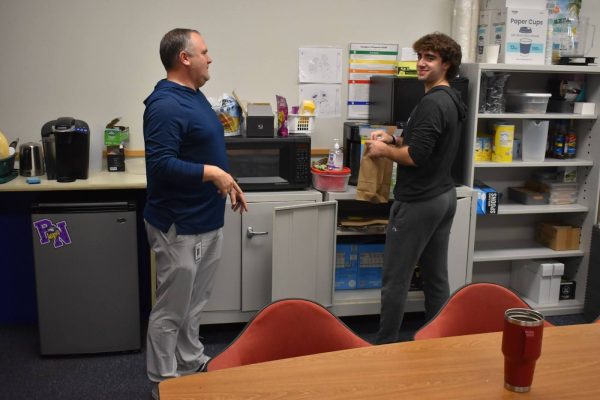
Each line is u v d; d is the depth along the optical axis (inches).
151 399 107.7
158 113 96.7
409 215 110.2
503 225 158.4
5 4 128.7
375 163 123.0
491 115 134.6
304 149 127.6
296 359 63.3
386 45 144.7
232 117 126.1
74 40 132.4
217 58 138.1
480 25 142.7
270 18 138.7
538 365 62.4
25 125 134.1
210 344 129.5
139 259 141.3
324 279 132.4
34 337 133.5
